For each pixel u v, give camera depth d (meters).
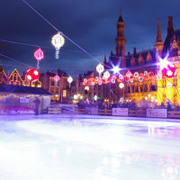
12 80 52.53
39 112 33.00
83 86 71.12
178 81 44.91
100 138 8.85
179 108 23.73
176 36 53.34
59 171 4.22
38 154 5.70
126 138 9.00
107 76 18.12
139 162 5.01
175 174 4.12
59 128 12.76
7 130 11.49
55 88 66.50
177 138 9.14
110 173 4.14
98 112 31.59
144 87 55.12
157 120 22.42
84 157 5.42
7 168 4.38
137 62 64.12
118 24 72.56
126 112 28.30
